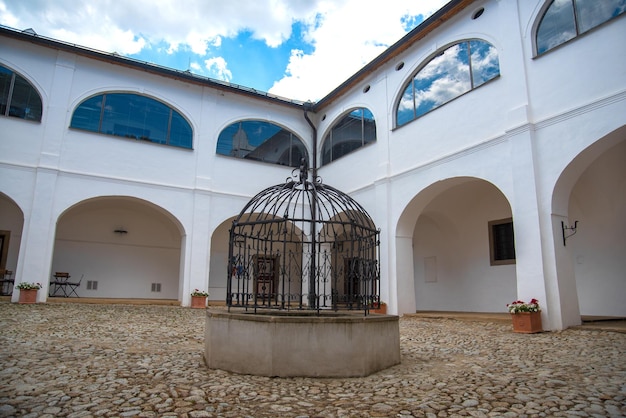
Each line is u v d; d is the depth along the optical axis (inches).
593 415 125.6
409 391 153.2
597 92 292.2
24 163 448.8
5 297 462.3
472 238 504.7
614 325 297.1
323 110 619.2
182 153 538.0
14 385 152.2
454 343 261.9
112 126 503.2
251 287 655.8
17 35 451.2
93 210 584.7
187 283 513.0
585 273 398.3
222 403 137.7
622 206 373.4
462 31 405.4
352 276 228.8
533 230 315.3
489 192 478.0
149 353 220.7
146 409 130.0
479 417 125.9
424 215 540.1
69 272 564.4
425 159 431.5
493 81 368.2
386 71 499.8
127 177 500.1
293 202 591.8
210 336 191.6
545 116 323.0
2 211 524.4
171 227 623.2
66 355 205.9
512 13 357.1
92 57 491.8
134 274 601.9
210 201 543.8
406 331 320.8
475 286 495.5
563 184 313.4
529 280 312.7
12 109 454.0
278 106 612.7
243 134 586.2
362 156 522.9
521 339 268.1
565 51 314.5
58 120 470.0
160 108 536.1
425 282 561.0
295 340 173.6
